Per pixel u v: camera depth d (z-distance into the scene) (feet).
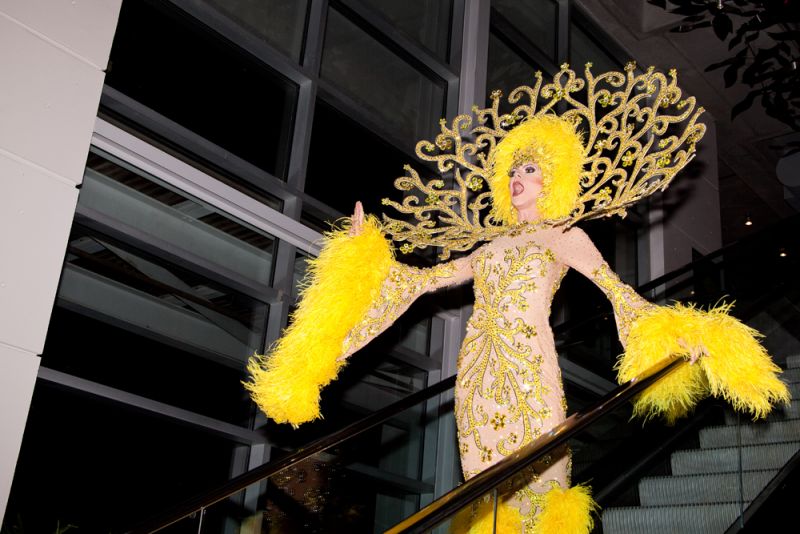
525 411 11.10
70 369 15.01
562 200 12.76
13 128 13.73
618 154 12.85
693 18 21.26
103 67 15.31
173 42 18.04
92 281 15.74
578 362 25.67
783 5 20.22
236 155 18.70
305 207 19.38
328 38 21.29
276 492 17.30
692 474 15.85
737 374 10.68
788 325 23.48
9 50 13.99
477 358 11.70
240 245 18.29
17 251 13.32
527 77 26.17
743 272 29.01
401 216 21.66
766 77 21.24
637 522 14.71
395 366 21.21
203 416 16.12
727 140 33.37
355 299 12.16
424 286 12.64
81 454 14.64
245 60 19.40
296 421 11.97
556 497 10.64
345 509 18.62
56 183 14.10
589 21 28.84
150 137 17.13
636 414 16.97
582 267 11.93
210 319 17.35
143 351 16.14
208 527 16.07
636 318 11.22
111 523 14.71
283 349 12.05
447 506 8.41
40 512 13.89
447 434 20.88
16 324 13.05
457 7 24.52
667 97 12.96
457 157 13.91
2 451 12.53
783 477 14.34
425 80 23.61
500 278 11.97
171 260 16.62
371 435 20.03
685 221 30.53
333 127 20.83
